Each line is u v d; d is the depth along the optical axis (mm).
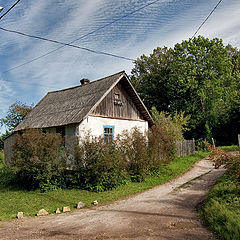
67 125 14352
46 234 5914
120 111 16594
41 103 21562
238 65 41500
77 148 12211
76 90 19031
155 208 7922
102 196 10383
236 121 33344
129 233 5652
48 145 11898
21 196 11180
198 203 8281
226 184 9484
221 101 34750
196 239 5129
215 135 34469
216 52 33781
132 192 10750
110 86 15273
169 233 5543
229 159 8266
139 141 13875
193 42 34469
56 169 12039
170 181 12984
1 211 8711
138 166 13594
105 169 11758
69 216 7645
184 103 35750
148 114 18219
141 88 43969
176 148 20656
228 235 4992
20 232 6195
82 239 5422
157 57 43125
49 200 10086
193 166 17328
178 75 34250
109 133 15477
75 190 11766
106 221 6727
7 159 19891
